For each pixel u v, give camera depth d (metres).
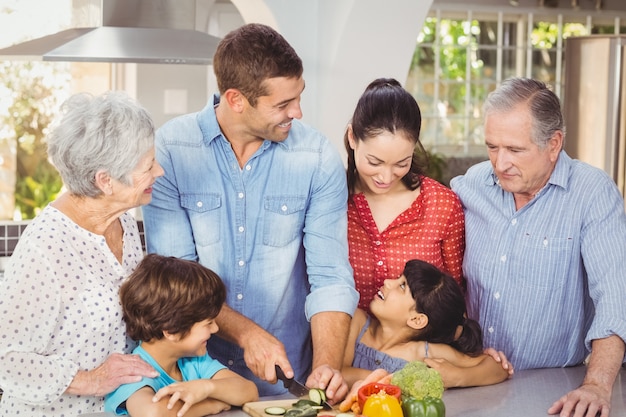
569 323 2.50
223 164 2.40
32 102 5.75
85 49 3.26
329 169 2.43
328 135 4.43
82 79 5.76
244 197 2.41
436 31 6.68
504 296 2.51
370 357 2.42
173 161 2.38
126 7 3.49
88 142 1.98
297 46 4.52
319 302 2.35
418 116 2.42
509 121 2.30
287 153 2.42
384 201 2.58
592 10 6.82
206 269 2.11
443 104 6.80
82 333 2.04
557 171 2.44
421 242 2.58
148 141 2.04
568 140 5.50
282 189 2.42
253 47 2.18
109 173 2.01
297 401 2.04
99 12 3.48
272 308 2.47
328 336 2.29
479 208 2.56
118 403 2.01
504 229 2.50
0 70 5.68
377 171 2.43
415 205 2.57
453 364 2.38
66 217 2.07
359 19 4.22
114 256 2.12
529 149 2.31
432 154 6.38
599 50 5.26
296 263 2.52
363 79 4.37
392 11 4.23
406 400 1.90
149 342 2.10
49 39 3.39
